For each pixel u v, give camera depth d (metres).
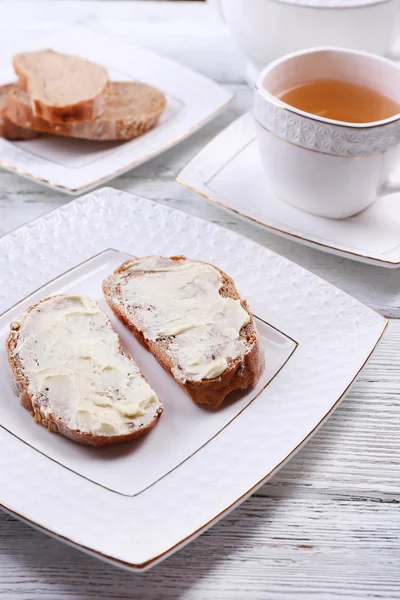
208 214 0.60
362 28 0.62
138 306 0.50
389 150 0.54
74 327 0.49
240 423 0.46
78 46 0.72
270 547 0.44
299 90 0.59
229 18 0.65
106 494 0.44
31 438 0.46
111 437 0.45
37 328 0.49
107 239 0.55
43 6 0.79
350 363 0.49
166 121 0.65
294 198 0.57
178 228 0.56
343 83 0.59
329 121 0.52
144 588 0.42
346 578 0.43
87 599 0.42
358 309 0.51
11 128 0.62
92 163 0.61
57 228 0.56
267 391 0.48
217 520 0.43
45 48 0.71
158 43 0.75
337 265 0.57
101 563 0.43
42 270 0.54
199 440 0.46
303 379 0.48
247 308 0.50
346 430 0.48
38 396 0.46
